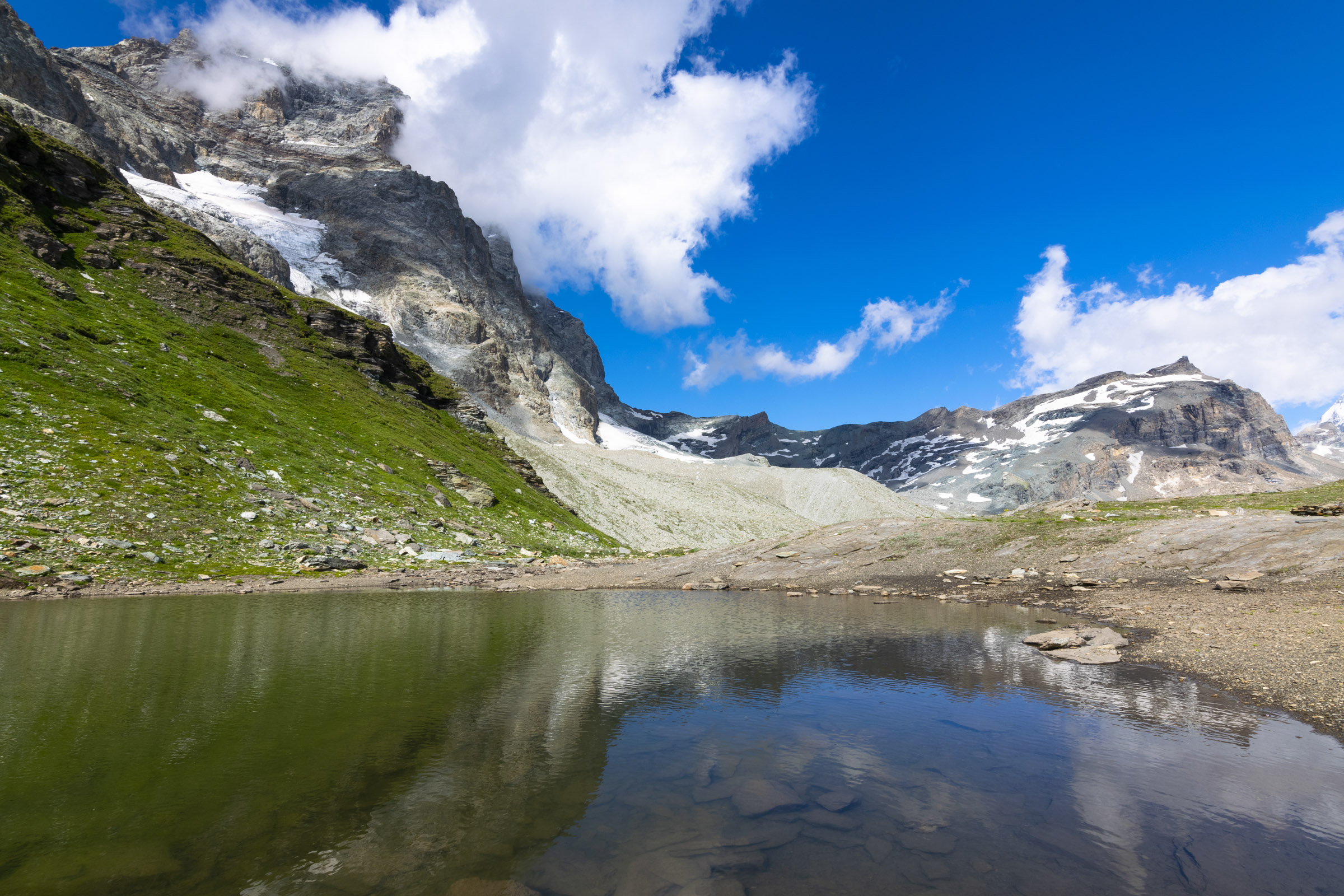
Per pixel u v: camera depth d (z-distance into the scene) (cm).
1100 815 1066
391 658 2345
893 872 869
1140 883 839
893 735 1504
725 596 4812
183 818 1023
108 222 11094
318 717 1592
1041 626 3148
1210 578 3788
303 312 13350
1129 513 6125
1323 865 890
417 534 7512
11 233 8588
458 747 1400
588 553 9806
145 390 7112
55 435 5584
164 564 4784
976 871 873
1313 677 1869
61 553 4412
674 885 830
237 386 8856
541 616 3616
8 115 10381
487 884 830
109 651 2347
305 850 923
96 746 1346
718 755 1366
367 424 10581
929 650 2559
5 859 875
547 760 1327
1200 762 1312
